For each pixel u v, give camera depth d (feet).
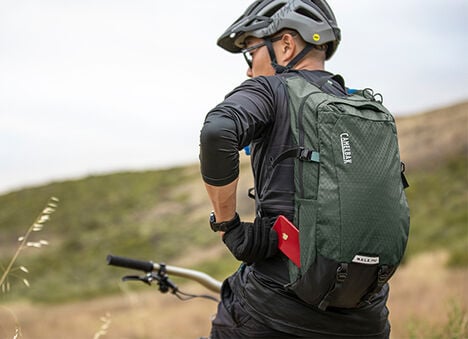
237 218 7.02
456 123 263.08
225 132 6.61
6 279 7.73
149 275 8.85
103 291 128.16
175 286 8.95
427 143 252.01
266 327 7.14
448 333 12.47
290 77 7.42
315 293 6.64
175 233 216.33
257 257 6.97
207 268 135.85
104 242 211.82
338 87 7.63
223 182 6.71
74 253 200.54
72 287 142.51
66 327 52.03
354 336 7.16
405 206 6.89
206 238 198.70
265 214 7.08
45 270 168.25
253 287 7.18
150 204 273.95
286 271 6.99
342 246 6.43
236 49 8.51
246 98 6.98
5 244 224.12
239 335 7.41
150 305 54.13
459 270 67.92
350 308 7.07
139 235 218.38
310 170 6.68
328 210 6.48
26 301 107.65
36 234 233.14
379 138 6.80
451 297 14.52
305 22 7.75
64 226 245.04
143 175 322.14
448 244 115.96
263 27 7.91
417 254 102.58
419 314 22.97
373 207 6.52
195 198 271.49
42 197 296.10
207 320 47.80
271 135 7.03
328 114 6.70
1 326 7.89
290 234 6.77
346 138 6.64
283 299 6.98
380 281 6.66
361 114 6.82
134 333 29.19
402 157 245.45
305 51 7.84
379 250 6.53
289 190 6.89
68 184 313.73
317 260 6.51
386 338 7.75
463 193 178.81
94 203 285.23
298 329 6.99
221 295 7.83
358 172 6.57
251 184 177.88
